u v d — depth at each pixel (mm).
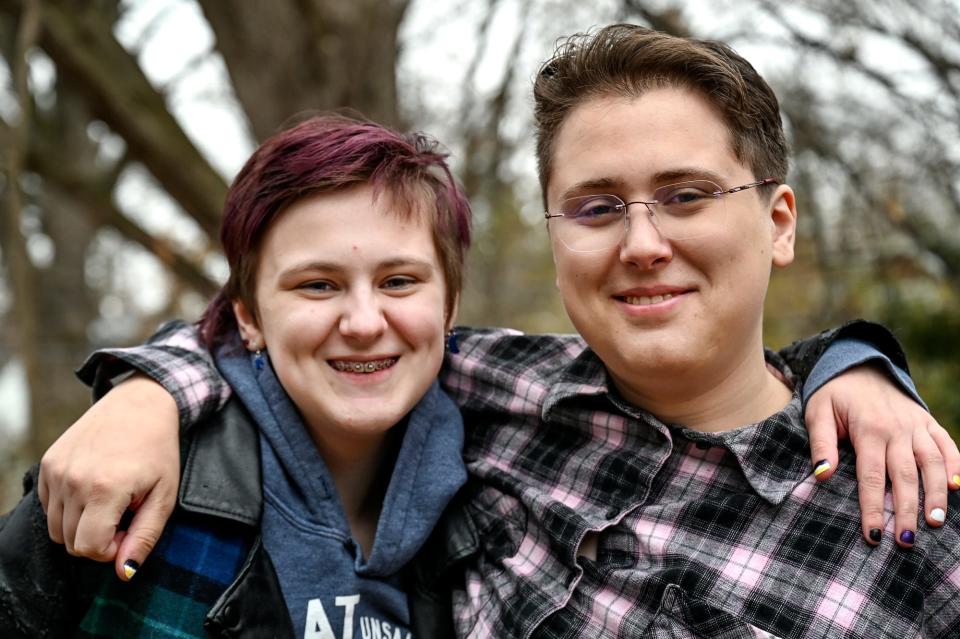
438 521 1921
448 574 1898
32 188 5375
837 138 4449
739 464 1735
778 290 6301
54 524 1561
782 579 1619
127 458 1566
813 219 4531
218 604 1622
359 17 3846
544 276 8125
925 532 1586
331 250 1734
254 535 1714
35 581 1599
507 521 1899
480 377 2094
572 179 1771
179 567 1650
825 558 1616
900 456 1630
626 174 1709
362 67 3865
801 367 1938
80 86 4047
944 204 4680
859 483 1642
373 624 1748
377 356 1768
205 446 1751
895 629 1545
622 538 1764
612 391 1920
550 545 1815
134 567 1556
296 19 3793
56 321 8180
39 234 8328
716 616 1603
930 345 5461
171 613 1625
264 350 1882
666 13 4352
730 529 1699
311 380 1765
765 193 1784
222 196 4223
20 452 5051
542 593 1748
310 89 3840
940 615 1569
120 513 1534
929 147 4289
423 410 1938
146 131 4102
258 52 3830
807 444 1754
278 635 1669
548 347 2123
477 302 6012
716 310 1708
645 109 1720
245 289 1869
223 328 1949
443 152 2166
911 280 5543
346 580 1749
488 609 1792
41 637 1598
